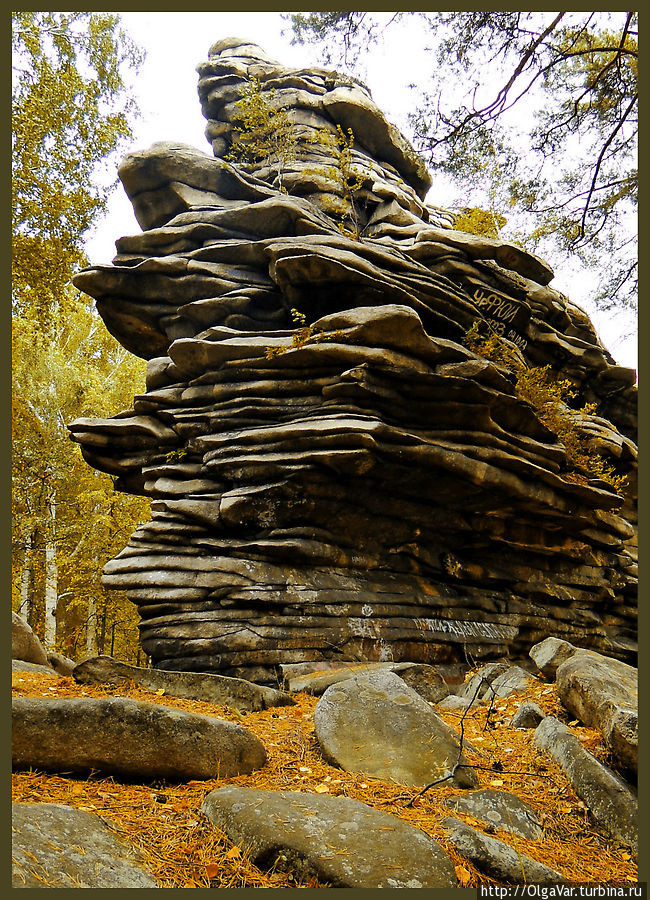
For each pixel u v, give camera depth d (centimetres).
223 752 430
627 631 1434
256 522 920
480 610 1108
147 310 1133
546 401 1274
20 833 288
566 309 1573
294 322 1091
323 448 895
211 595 864
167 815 362
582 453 1412
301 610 876
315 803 370
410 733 490
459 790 447
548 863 380
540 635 1202
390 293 1020
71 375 2106
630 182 909
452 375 988
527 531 1198
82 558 2020
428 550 1076
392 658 923
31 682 582
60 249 1354
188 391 1023
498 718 643
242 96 1348
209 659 826
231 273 1091
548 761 511
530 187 927
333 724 501
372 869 317
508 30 750
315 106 1453
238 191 1212
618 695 545
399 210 1375
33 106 1249
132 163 1159
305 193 1341
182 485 993
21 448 1983
